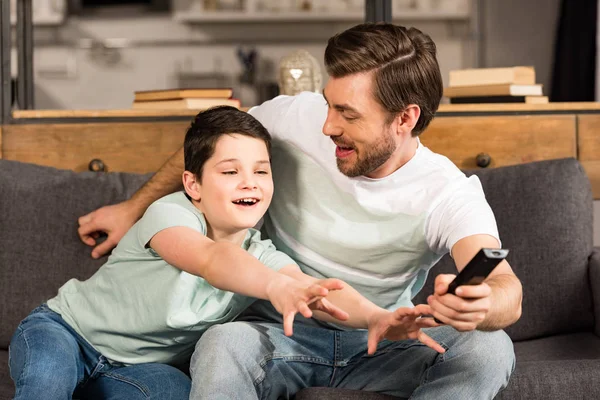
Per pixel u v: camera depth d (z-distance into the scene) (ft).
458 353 4.64
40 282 6.10
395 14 17.72
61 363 4.86
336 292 4.83
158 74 18.19
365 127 4.81
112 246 6.08
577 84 15.02
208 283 5.01
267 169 5.12
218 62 18.17
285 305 4.25
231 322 4.86
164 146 7.34
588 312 6.45
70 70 18.04
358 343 5.10
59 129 7.29
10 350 5.20
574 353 6.00
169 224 4.93
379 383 5.05
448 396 4.57
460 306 3.85
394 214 5.09
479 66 17.93
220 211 5.01
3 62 7.27
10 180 6.30
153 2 18.03
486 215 4.81
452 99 8.15
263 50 18.15
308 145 5.41
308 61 7.39
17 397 4.67
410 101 4.85
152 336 5.01
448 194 4.98
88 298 5.27
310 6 17.87
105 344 5.15
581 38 14.93
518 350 6.17
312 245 5.30
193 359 4.63
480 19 17.84
